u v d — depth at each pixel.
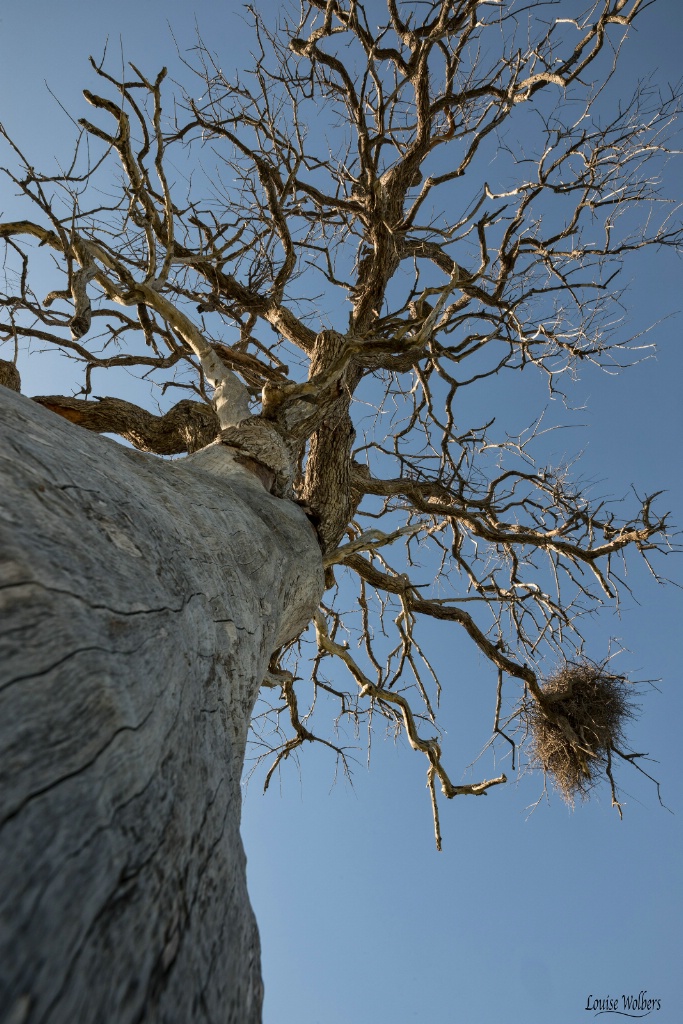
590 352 7.71
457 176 7.29
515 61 6.68
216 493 3.42
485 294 7.60
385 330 5.77
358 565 6.37
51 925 0.87
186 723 1.62
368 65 6.37
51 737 1.04
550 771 6.52
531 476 7.33
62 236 3.98
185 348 6.48
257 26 5.96
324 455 5.67
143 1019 0.96
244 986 1.44
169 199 4.59
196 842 1.42
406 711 6.00
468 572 7.42
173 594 1.90
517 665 6.61
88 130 4.19
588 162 7.29
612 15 6.12
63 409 5.38
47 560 1.32
